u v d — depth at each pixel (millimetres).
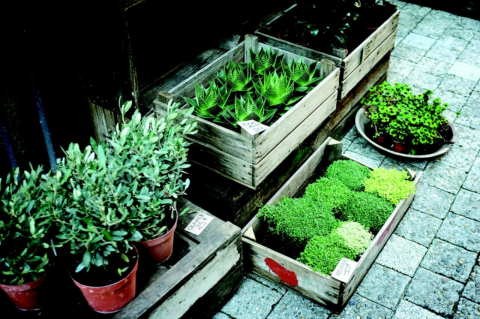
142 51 3715
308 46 3736
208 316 2682
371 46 3789
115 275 2080
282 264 2682
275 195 3082
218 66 3467
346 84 3609
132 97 2990
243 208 2947
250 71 3408
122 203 1984
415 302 2750
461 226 3229
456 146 3949
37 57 2904
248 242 2758
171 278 2314
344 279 2463
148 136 2365
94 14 2688
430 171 3701
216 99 3018
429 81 4754
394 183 3105
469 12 5867
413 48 5312
